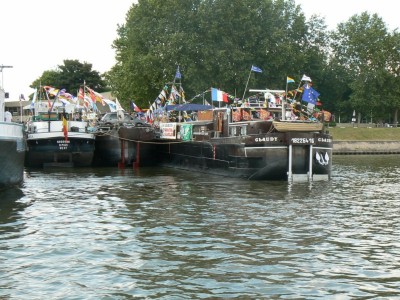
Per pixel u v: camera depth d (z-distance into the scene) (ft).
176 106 128.98
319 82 281.74
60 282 35.37
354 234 49.70
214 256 41.75
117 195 75.61
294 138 91.30
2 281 35.53
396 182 96.73
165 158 130.21
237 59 213.87
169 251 43.24
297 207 64.95
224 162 100.94
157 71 212.84
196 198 72.38
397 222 55.67
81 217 57.88
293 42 256.93
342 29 302.45
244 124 97.25
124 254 42.29
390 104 288.92
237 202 68.74
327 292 33.68
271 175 92.63
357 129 259.60
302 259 41.04
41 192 78.69
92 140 121.08
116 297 32.65
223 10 218.79
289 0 264.31
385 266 39.34
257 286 34.71
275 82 229.86
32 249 43.75
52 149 118.62
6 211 61.67
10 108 265.54
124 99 228.43
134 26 223.30
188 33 215.92
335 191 80.84
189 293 33.40
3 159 76.48
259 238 47.73
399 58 292.20
